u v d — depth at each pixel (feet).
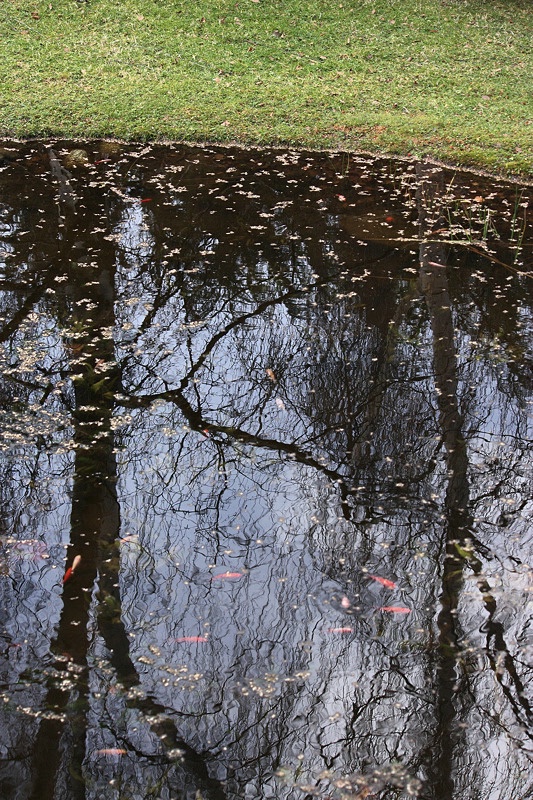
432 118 29.78
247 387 15.11
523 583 10.61
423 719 8.95
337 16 39.27
